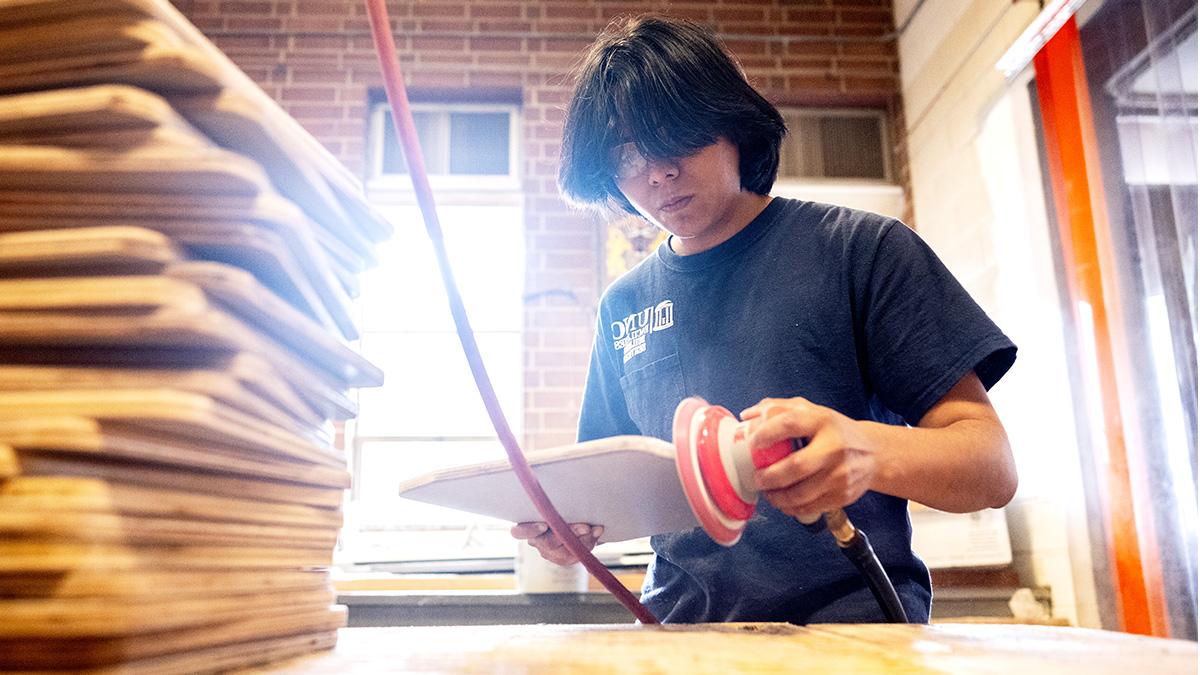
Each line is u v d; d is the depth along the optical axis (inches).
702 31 46.5
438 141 156.2
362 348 151.0
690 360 49.9
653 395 51.3
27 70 22.0
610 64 45.1
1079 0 99.0
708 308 50.1
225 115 22.1
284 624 26.4
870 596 42.3
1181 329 88.5
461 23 154.9
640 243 146.6
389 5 155.3
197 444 22.0
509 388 150.7
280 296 26.3
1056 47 103.7
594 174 47.9
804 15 158.4
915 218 149.9
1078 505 105.3
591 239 147.9
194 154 21.3
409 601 93.2
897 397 43.3
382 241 32.2
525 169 150.1
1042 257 112.1
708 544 46.9
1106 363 98.0
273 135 23.1
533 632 35.2
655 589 50.3
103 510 19.0
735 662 23.9
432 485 36.2
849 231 46.8
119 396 20.0
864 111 159.8
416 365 150.9
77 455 19.7
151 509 20.5
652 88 43.8
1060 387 108.2
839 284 45.8
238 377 22.2
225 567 23.4
